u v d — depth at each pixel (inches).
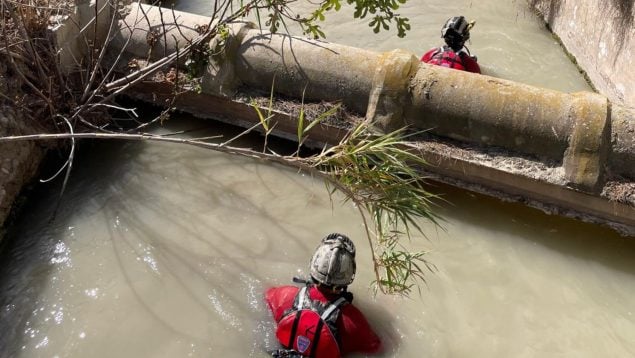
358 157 124.0
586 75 223.6
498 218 169.6
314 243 162.4
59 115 171.0
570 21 233.6
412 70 169.8
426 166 176.2
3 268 153.3
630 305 151.5
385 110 169.2
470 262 159.8
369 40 243.1
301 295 130.8
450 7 265.4
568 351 141.1
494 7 265.7
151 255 156.8
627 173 156.5
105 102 188.2
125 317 142.6
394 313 146.0
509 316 147.7
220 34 183.8
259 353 136.3
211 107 193.0
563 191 160.7
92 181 176.9
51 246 158.6
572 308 150.3
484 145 166.4
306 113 175.0
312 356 126.5
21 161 167.6
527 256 161.6
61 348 136.6
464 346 140.9
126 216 167.0
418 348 139.9
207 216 168.2
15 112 169.2
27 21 175.6
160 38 190.9
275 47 179.8
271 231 165.0
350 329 129.1
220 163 184.5
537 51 240.7
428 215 128.8
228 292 148.9
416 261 158.4
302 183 179.2
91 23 189.5
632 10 189.0
